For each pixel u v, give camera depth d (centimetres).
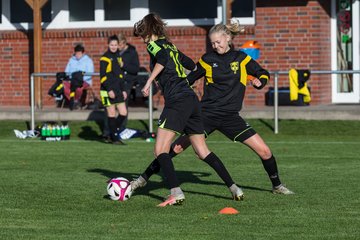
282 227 2091
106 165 3412
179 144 2559
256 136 2553
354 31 5528
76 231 2053
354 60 5538
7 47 5825
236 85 2506
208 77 2509
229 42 2512
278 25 5384
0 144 4341
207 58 2509
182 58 2417
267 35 5406
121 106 4328
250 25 5431
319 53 5372
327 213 2283
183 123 2355
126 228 2084
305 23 5359
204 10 5575
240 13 5512
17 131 4756
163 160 2370
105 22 5741
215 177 3025
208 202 2464
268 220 2180
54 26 5781
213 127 2531
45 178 3012
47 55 5744
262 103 5381
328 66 5528
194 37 5544
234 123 2530
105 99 4309
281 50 5394
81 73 5038
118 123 4334
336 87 5588
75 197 2573
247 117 4872
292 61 5388
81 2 5766
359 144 4166
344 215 2253
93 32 5672
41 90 5444
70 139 4647
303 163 3441
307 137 4538
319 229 2066
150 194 2625
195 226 2103
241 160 3553
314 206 2395
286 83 5362
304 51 5372
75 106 5275
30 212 2322
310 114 4816
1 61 5838
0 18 5872
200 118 2419
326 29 5488
